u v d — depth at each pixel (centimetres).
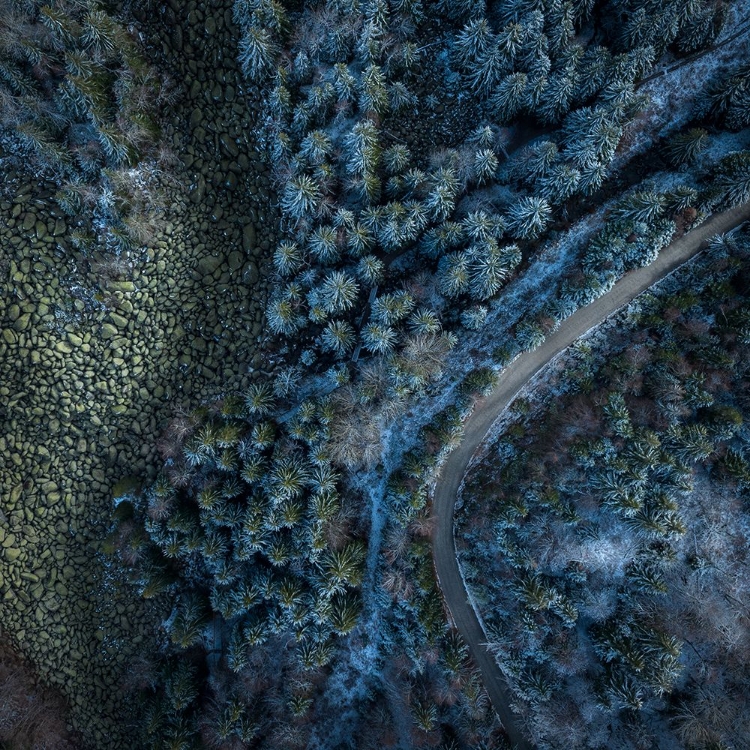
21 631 4162
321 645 3875
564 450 3916
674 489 3731
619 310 4094
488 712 3931
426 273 4206
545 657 3822
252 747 3912
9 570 4159
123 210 4062
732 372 3769
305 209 4044
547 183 3947
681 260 4081
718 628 3619
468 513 4122
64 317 4203
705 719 3516
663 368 3881
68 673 4209
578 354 4081
